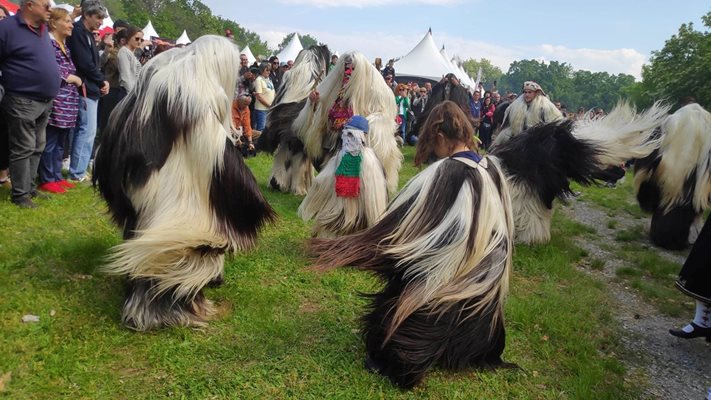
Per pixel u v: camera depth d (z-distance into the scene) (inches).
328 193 232.1
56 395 124.6
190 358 143.3
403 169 452.8
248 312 170.1
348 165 222.5
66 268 184.5
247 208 155.8
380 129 259.0
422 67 1020.5
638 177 313.9
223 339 153.6
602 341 182.7
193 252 150.4
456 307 133.6
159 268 147.4
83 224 225.6
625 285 245.9
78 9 299.3
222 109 153.1
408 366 136.1
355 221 228.4
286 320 168.7
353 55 259.0
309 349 153.9
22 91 219.3
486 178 130.0
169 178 146.3
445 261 127.6
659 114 257.8
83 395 125.7
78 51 269.6
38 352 137.6
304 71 333.1
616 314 210.5
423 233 127.7
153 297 151.2
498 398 141.1
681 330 186.2
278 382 137.9
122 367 137.6
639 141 259.0
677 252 305.3
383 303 142.3
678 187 295.9
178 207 146.9
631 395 152.1
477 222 127.1
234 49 155.2
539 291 220.5
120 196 152.7
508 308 192.7
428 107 527.8
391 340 137.7
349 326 169.6
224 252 158.2
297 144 318.0
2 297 160.1
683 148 291.3
